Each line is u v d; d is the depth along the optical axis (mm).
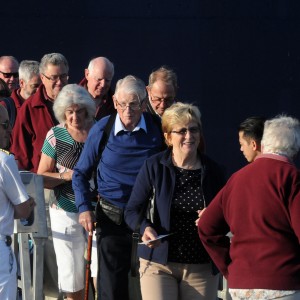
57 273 19578
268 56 33531
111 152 17531
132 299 17781
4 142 15094
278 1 33531
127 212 16328
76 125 18656
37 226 16953
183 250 15812
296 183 13133
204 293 15953
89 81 21578
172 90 20031
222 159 33250
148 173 16062
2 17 31812
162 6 32750
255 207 13320
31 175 17188
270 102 33625
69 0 32188
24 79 23359
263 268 13188
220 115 33188
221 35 33156
